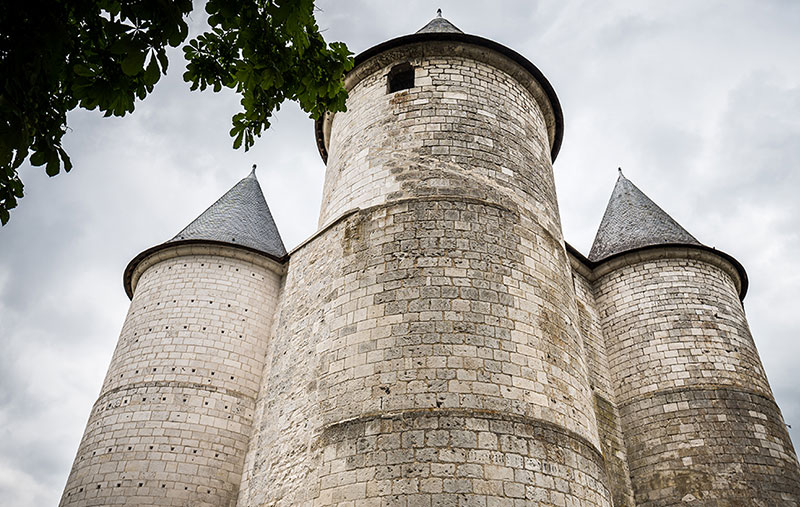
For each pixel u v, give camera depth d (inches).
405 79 628.4
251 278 728.3
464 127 542.3
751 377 648.4
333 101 251.6
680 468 593.9
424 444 370.3
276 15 205.6
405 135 538.6
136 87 198.5
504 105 581.3
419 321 422.0
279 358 519.5
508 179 523.2
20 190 197.8
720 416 611.2
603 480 419.2
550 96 642.2
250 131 240.2
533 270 475.8
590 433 436.1
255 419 635.5
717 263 735.7
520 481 366.6
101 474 575.8
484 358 408.8
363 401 399.9
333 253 506.0
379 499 356.8
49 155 185.3
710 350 655.8
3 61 165.3
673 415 623.5
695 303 689.6
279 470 434.9
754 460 587.5
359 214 505.7
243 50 224.2
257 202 842.2
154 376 631.8
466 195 492.7
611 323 719.1
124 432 597.3
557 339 453.4
